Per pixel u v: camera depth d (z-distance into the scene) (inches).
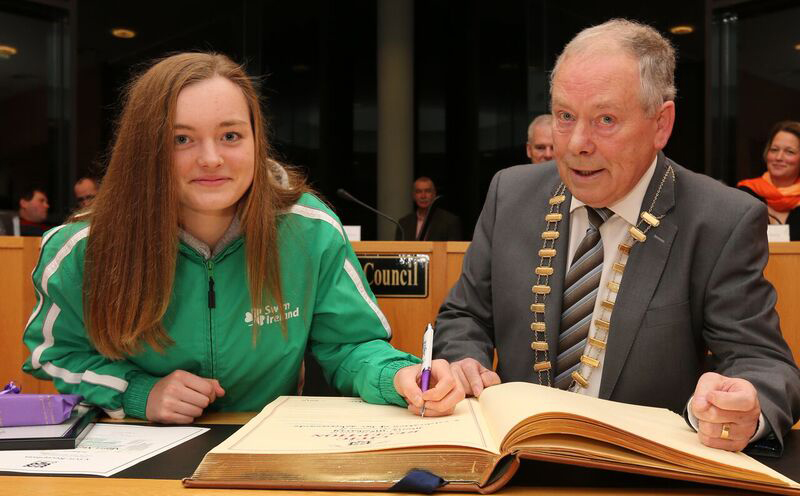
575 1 281.7
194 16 309.0
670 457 31.5
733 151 241.4
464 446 32.9
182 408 46.2
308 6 361.7
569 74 47.7
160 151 47.1
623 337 51.5
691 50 252.4
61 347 52.4
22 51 249.4
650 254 52.0
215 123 47.0
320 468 32.4
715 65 242.2
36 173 253.0
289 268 53.1
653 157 50.8
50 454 37.9
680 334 51.3
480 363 52.9
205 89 47.1
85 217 52.6
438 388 40.9
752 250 50.5
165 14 304.2
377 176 387.5
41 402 42.1
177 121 46.8
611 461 31.0
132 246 48.4
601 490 32.2
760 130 237.6
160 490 31.6
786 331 101.0
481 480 31.4
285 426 38.4
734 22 240.7
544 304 55.3
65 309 51.9
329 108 382.0
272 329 52.7
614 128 47.1
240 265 52.5
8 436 39.8
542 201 58.0
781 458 39.3
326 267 54.8
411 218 256.1
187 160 47.4
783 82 231.9
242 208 51.3
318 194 62.8
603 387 52.0
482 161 362.3
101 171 54.9
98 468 35.1
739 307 49.5
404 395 43.2
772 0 229.5
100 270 48.6
